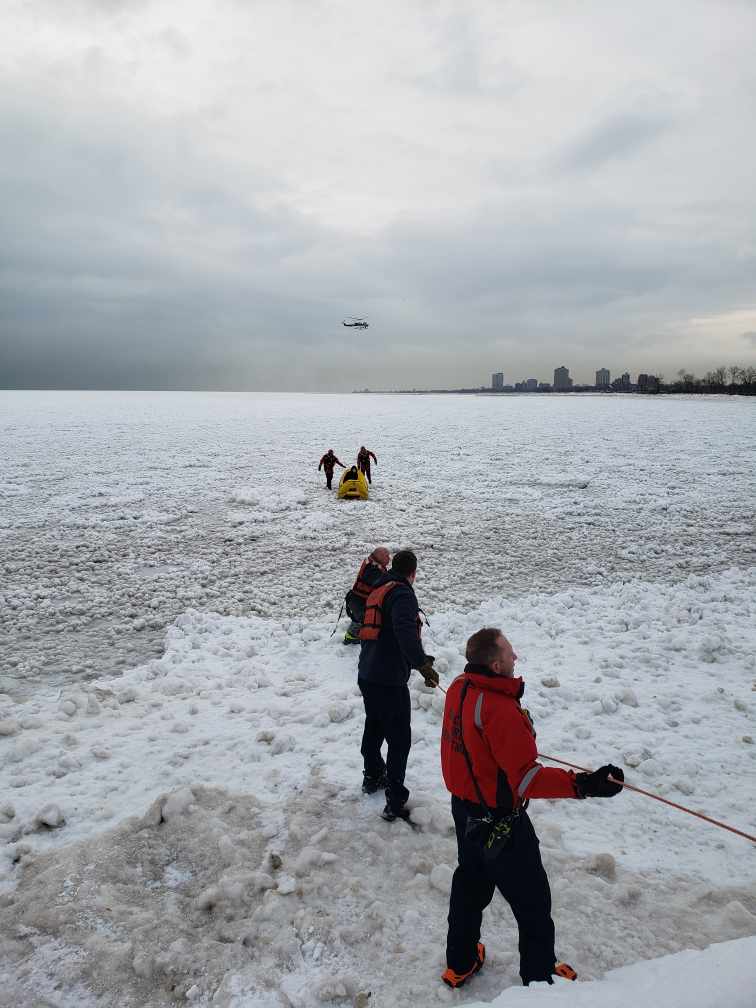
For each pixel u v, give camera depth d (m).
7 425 46.44
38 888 3.62
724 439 35.81
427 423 51.75
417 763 5.06
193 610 9.02
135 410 70.56
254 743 5.29
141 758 5.09
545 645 7.53
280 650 7.54
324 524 15.44
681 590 9.88
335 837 4.12
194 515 16.69
